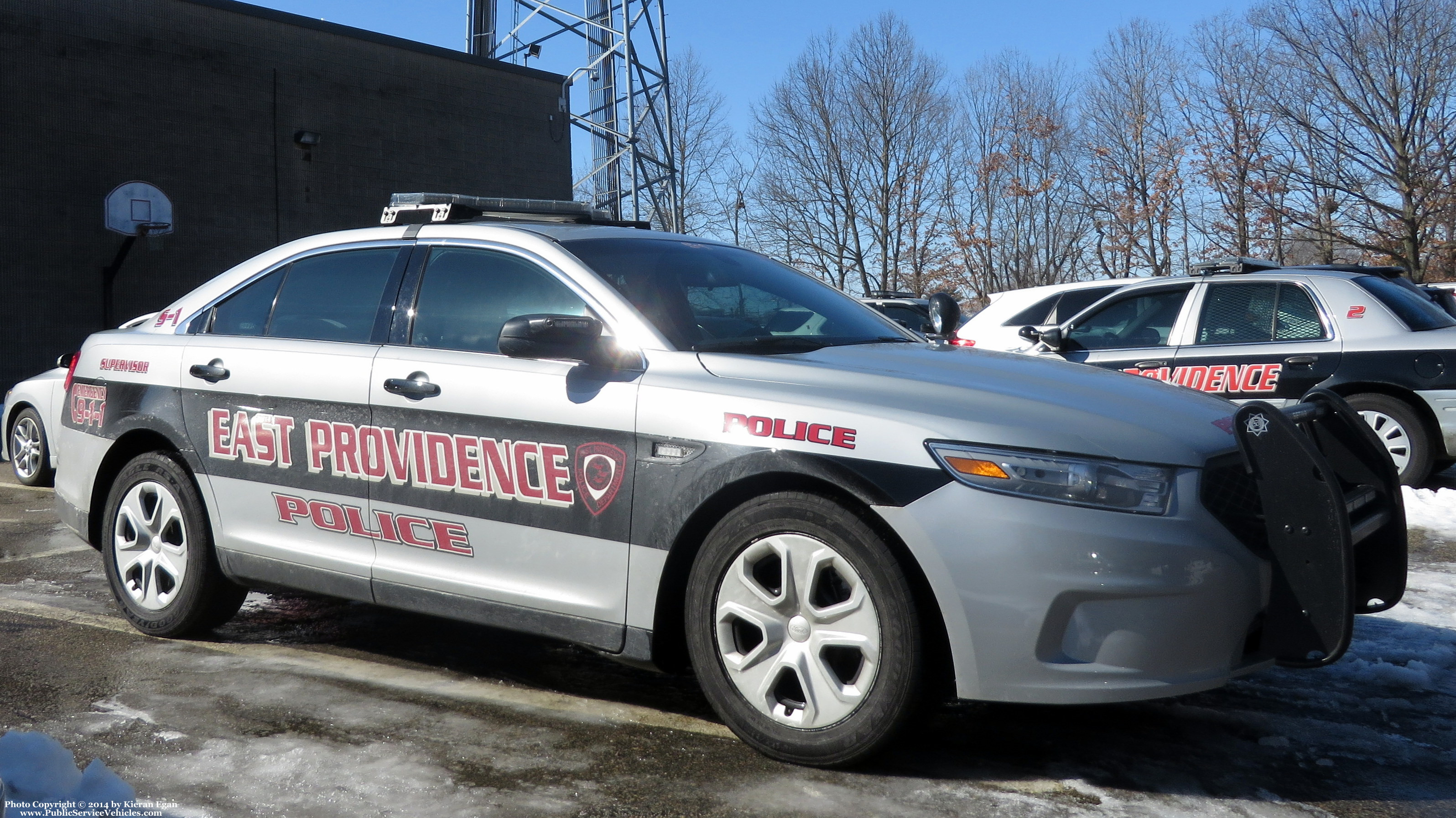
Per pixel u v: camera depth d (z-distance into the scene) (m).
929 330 5.47
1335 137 28.00
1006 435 2.92
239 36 23.08
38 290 20.28
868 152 44.75
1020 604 2.84
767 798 2.90
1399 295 7.67
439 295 3.94
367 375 3.89
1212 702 3.69
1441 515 6.86
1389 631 4.47
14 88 20.02
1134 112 35.25
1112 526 2.83
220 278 4.60
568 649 4.34
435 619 4.78
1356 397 7.50
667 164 38.69
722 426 3.20
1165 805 2.87
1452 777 3.08
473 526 3.64
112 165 21.23
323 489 3.98
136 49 21.53
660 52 37.66
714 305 3.76
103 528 4.61
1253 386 7.73
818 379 3.21
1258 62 29.50
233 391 4.23
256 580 4.17
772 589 3.27
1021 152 39.81
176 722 3.42
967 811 2.82
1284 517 2.97
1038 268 40.78
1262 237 29.95
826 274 46.19
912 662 2.93
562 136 29.22
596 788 2.96
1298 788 3.00
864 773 3.06
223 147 22.80
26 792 2.77
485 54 35.81
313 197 24.25
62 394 8.49
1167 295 8.24
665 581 3.30
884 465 2.97
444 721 3.47
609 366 3.46
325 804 2.83
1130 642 2.82
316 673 3.95
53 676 3.88
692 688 3.86
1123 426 2.99
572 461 3.45
